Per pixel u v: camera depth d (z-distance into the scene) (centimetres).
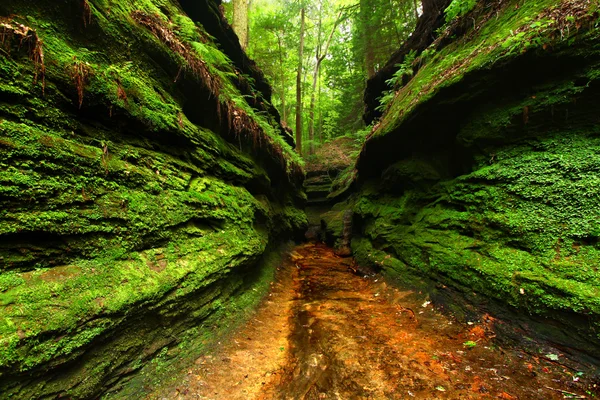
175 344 374
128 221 356
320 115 2956
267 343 448
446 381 323
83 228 300
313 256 1184
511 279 405
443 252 560
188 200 480
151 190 414
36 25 302
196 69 574
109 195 344
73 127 328
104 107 362
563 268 359
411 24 1702
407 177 796
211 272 456
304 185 2272
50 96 303
